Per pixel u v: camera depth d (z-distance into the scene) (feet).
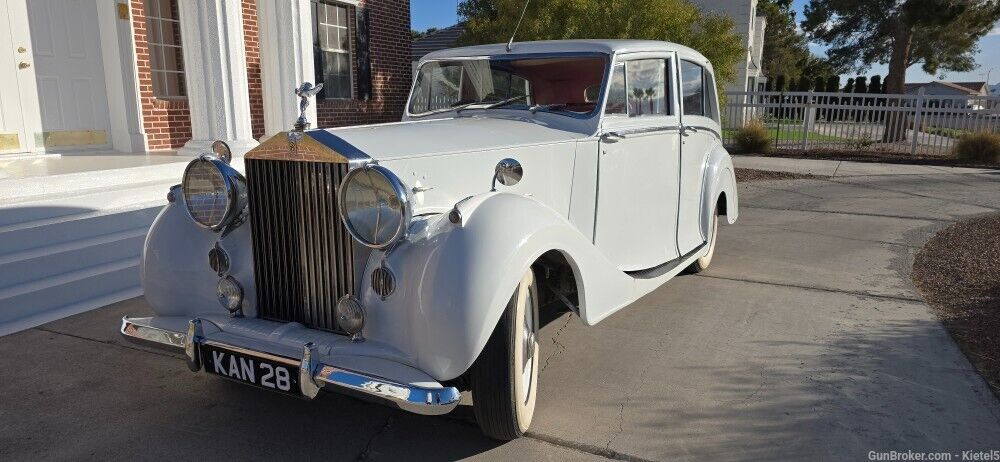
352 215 8.39
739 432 9.64
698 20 40.78
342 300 8.57
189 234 10.37
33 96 23.29
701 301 15.76
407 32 44.65
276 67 28.09
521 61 13.44
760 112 53.72
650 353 12.67
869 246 21.18
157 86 27.17
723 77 42.47
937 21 61.52
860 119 51.01
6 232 15.49
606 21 36.09
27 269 15.19
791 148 51.98
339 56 39.17
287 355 8.58
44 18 23.36
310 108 29.12
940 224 24.53
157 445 9.52
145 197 19.49
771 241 22.04
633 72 13.35
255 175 9.32
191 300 10.30
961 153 44.73
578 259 9.75
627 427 9.86
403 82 44.83
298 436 9.80
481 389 8.86
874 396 10.69
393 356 8.34
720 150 17.94
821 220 25.58
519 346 8.91
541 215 9.20
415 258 8.38
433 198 9.42
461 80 14.23
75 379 11.66
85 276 15.72
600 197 12.64
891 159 45.52
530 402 9.77
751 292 16.44
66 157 23.52
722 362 12.19
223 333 9.30
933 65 88.53
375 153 8.86
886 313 14.75
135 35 25.71
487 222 8.46
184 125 28.09
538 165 11.03
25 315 14.52
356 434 9.86
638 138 13.46
